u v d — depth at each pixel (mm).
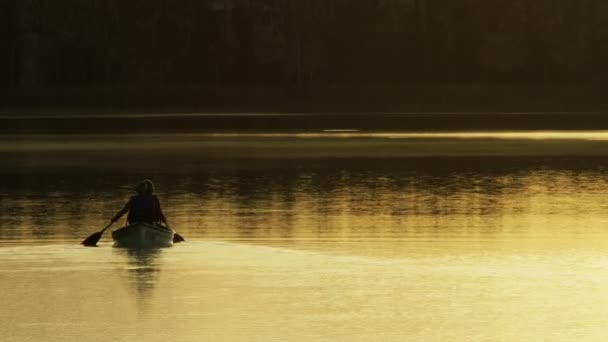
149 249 70938
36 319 51875
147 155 154250
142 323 51156
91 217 87250
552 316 52000
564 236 76625
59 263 65812
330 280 60562
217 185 112438
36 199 100188
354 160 144375
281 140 186500
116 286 59000
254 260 66750
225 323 51031
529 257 67812
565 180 117188
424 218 86188
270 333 49250
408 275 62000
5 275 61938
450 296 56406
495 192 105562
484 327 50094
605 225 82312
